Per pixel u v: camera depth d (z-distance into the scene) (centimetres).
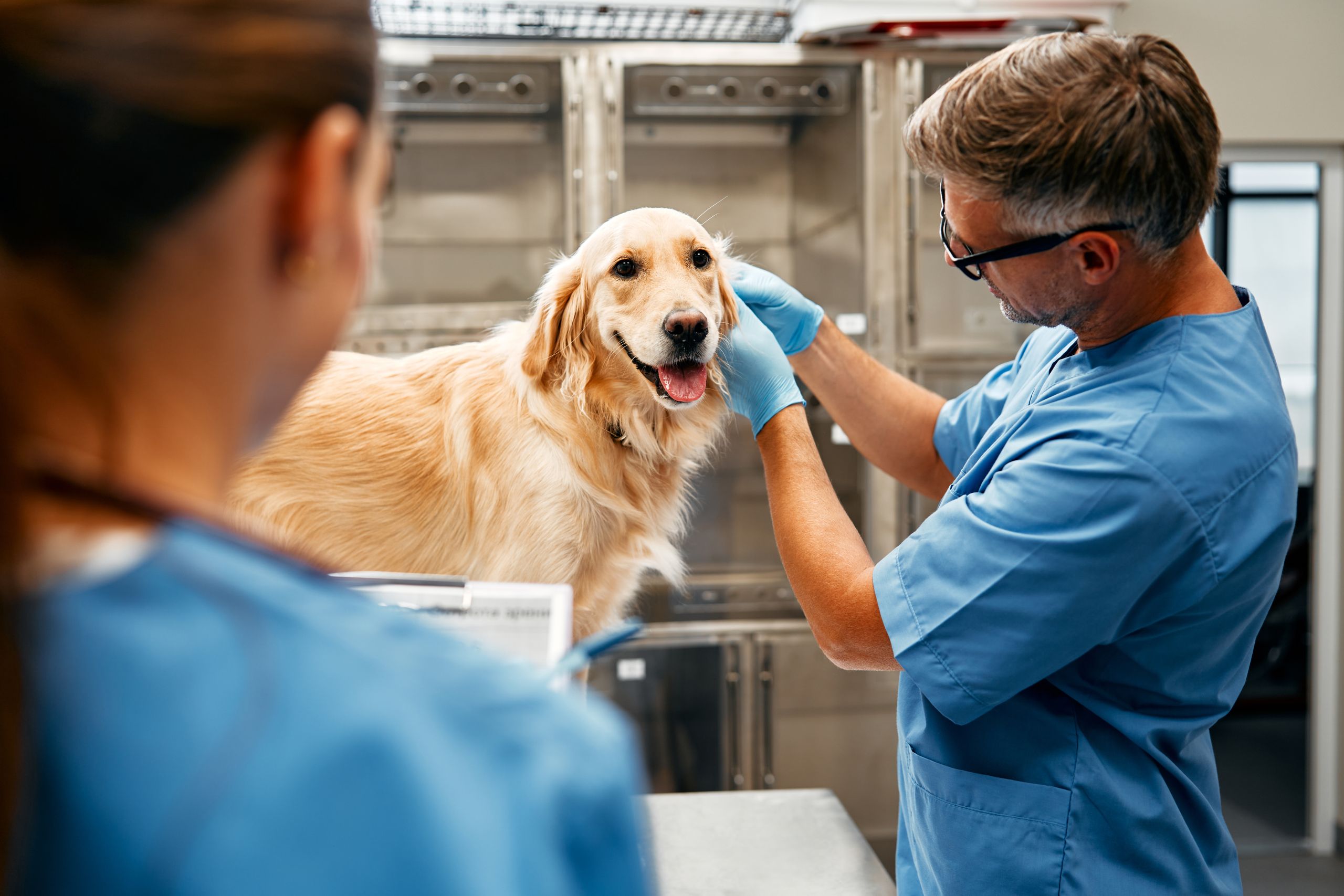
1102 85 77
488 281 303
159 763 23
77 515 25
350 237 31
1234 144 299
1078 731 89
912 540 92
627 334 108
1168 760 89
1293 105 294
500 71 257
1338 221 302
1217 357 85
